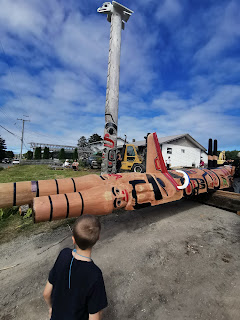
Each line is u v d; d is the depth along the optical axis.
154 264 2.53
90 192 2.76
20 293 2.11
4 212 4.36
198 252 2.80
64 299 1.01
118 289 2.11
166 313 1.80
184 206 5.02
